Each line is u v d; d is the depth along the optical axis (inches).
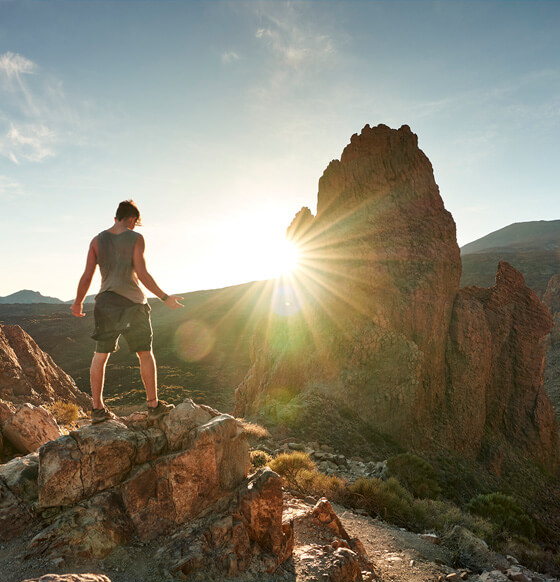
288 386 1273.4
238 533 162.7
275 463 451.8
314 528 223.1
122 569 141.4
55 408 504.1
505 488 1243.8
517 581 289.0
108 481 163.5
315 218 1621.6
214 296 6786.4
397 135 1598.2
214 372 3191.4
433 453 1182.9
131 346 173.8
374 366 1237.7
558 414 2292.1
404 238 1444.4
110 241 165.6
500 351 1571.1
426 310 1347.2
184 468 171.0
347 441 1041.5
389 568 253.4
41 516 155.2
